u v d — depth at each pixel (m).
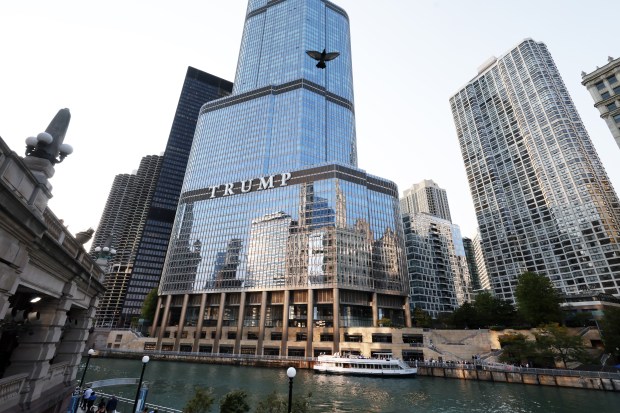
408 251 182.62
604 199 151.00
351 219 116.56
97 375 62.94
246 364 83.81
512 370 57.00
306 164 136.38
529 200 173.12
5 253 9.99
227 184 139.25
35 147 13.51
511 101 190.75
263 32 189.88
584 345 59.38
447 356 75.44
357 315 108.25
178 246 136.38
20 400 13.82
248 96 162.50
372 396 46.72
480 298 98.56
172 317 128.25
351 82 180.50
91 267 20.62
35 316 15.37
